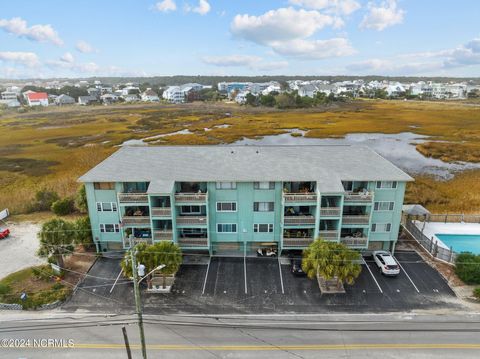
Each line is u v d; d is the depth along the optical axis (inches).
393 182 1467.8
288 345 1043.3
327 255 1259.8
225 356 997.2
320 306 1237.1
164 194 1371.8
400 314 1190.3
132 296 1301.7
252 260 1542.8
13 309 1225.4
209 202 1489.9
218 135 4330.7
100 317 1183.6
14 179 2743.6
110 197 1489.9
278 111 7145.7
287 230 1545.3
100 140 4099.4
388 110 7012.8
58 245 1446.9
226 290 1334.9
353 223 1469.0
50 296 1263.5
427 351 1011.9
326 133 4478.3
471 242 1712.6
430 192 2393.0
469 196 2345.0
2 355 1002.7
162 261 1263.5
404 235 1760.6
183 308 1231.5
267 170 1492.4
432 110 6865.2
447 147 3624.5
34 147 3818.9
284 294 1309.1
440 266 1488.7
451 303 1247.5
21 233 1855.3
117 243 1610.5
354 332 1099.9
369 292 1314.0
